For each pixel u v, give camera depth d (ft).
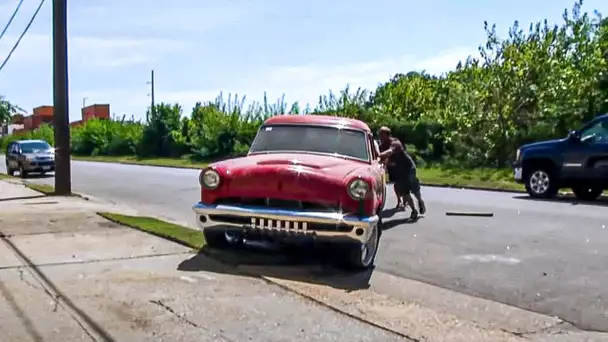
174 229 33.24
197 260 25.61
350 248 24.38
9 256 26.20
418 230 35.40
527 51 90.53
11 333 16.60
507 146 90.99
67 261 25.27
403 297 21.16
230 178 24.97
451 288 22.52
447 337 16.92
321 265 25.48
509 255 28.40
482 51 94.58
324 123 29.66
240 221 24.66
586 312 19.62
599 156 50.57
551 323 18.45
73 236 31.27
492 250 29.55
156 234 31.63
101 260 25.50
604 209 45.78
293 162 25.48
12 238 30.63
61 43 54.49
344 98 118.93
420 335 17.02
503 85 90.94
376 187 25.32
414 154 99.81
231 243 27.96
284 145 28.91
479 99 92.94
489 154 92.12
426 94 137.08
